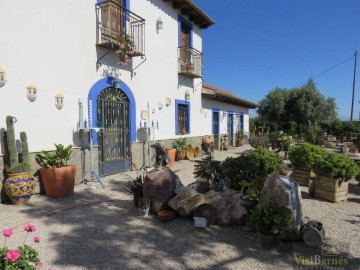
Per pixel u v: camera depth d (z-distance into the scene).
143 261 3.26
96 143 7.48
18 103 5.60
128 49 7.89
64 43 6.54
